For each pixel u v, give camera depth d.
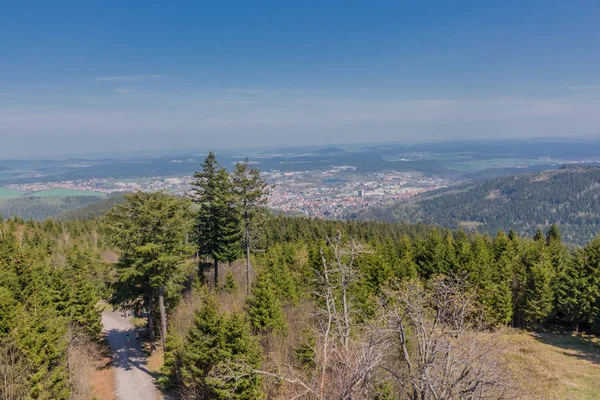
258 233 38.34
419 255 50.62
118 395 24.95
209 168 37.06
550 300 42.78
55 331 22.11
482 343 13.37
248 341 20.48
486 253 46.84
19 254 28.86
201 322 20.84
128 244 27.30
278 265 39.06
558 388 27.11
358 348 14.54
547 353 35.50
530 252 46.88
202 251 38.72
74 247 54.94
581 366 32.12
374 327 14.53
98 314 33.38
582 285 41.97
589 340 40.50
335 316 15.88
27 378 19.08
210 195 37.06
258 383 19.78
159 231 27.34
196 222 37.19
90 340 31.89
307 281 37.41
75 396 21.95
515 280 44.31
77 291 32.16
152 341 31.27
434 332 13.88
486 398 12.84
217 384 19.17
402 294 15.48
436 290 16.19
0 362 18.19
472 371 12.60
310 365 20.33
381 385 14.90
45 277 32.47
